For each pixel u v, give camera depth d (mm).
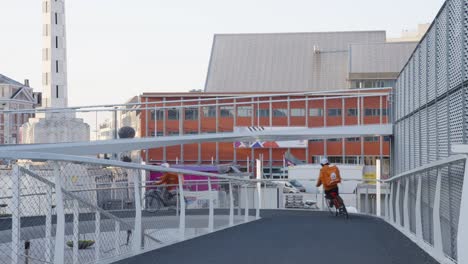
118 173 11930
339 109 89938
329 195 25266
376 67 118812
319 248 12602
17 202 7055
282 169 87188
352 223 20922
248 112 94125
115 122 38562
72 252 9234
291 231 17141
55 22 106750
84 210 10289
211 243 13641
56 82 106312
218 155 102062
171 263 10180
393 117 34656
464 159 7223
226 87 127125
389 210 22859
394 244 13391
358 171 59812
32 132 37219
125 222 11750
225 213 26094
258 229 17953
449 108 13352
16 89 142250
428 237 14703
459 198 10055
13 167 7051
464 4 11656
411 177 20047
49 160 7434
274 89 126688
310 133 41188
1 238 7383
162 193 16766
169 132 90625
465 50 11609
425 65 17797
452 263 9812
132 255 11180
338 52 131375
